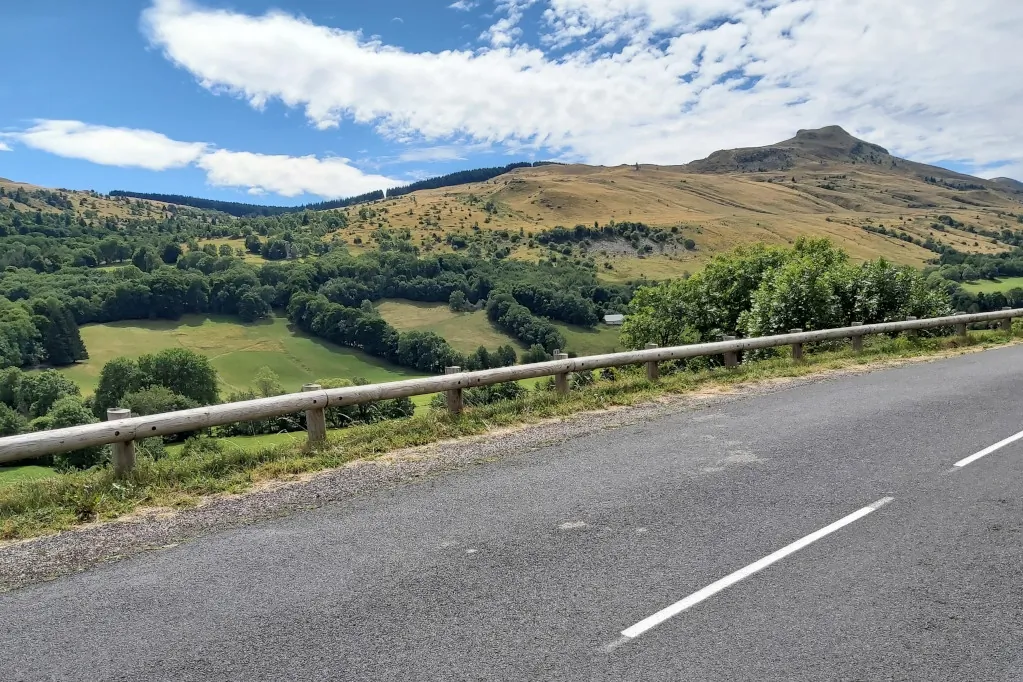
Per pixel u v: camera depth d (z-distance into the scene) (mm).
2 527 5480
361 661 3357
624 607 3846
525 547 4730
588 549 4664
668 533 4926
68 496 6055
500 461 7156
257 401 7234
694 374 12359
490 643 3492
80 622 3846
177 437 12297
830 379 12195
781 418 8875
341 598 4035
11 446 5695
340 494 6160
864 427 8180
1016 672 3184
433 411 9188
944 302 20703
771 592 3996
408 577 4297
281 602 4008
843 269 21250
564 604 3891
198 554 4809
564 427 8773
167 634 3680
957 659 3293
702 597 3945
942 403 9531
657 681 3141
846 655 3340
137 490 6262
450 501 5820
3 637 3703
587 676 3186
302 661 3371
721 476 6312
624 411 9766
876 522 5062
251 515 5652
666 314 29797
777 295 21047
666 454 7195
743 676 3174
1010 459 6664
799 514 5262
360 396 7980
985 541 4680
